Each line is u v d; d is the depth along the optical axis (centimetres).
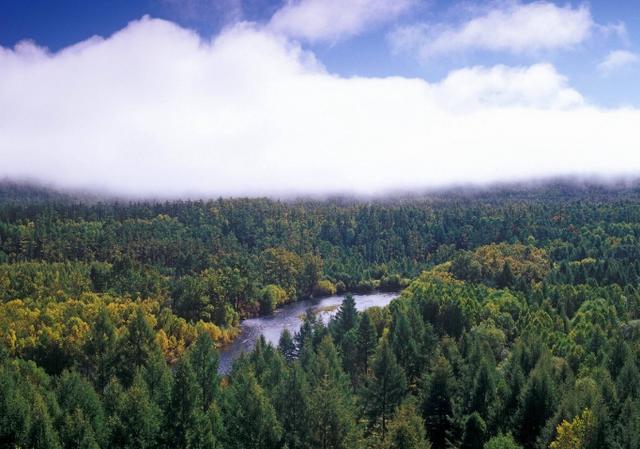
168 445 6656
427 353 10500
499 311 14025
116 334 11600
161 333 14425
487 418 7644
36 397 7606
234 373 9869
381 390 8575
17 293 16388
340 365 10244
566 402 7081
